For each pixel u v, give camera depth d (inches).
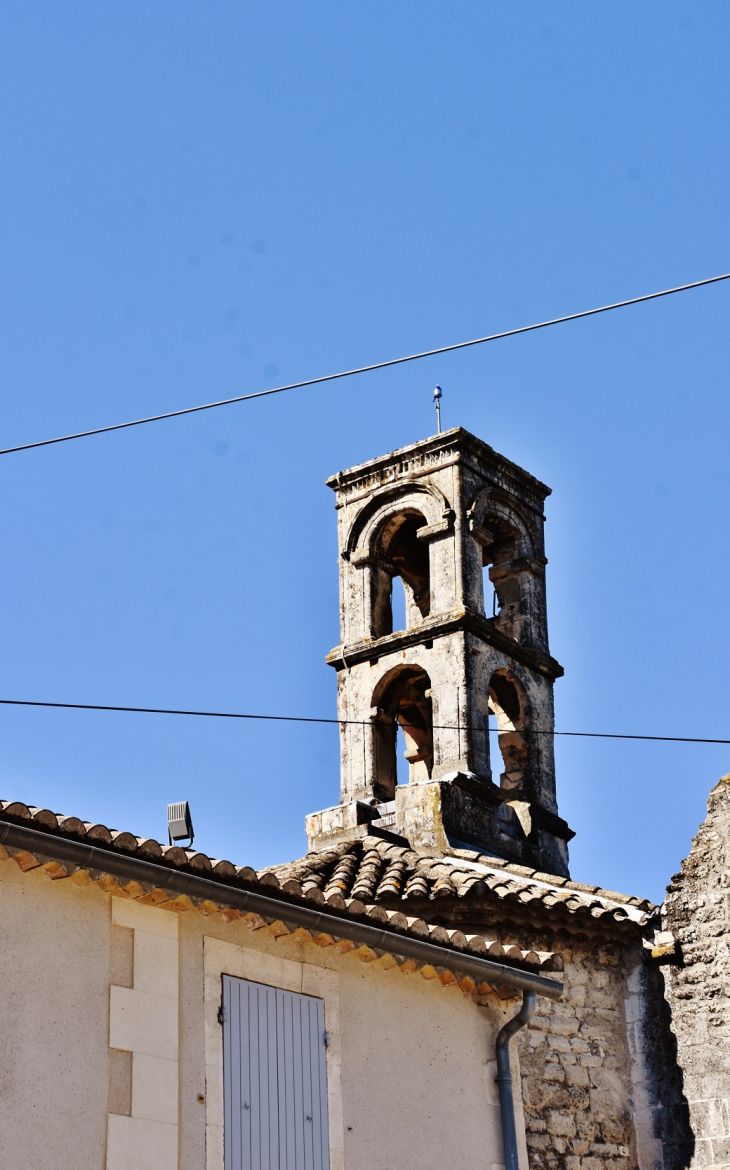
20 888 524.4
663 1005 779.4
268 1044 573.3
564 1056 757.3
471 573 1054.4
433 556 1062.4
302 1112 572.1
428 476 1088.2
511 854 985.5
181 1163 532.1
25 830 504.7
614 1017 783.1
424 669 1034.1
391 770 1039.6
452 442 1083.9
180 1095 541.3
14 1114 498.3
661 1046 772.6
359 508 1104.2
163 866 539.2
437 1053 625.0
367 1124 589.9
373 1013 611.5
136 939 550.0
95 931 539.8
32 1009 514.3
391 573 1104.2
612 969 792.9
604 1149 748.0
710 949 777.6
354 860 841.5
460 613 1026.7
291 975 590.9
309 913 577.0
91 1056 523.5
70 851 516.4
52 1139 504.1
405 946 604.1
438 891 772.0
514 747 1061.8
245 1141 552.1
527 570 1112.8
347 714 1053.2
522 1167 629.0
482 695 1025.5
